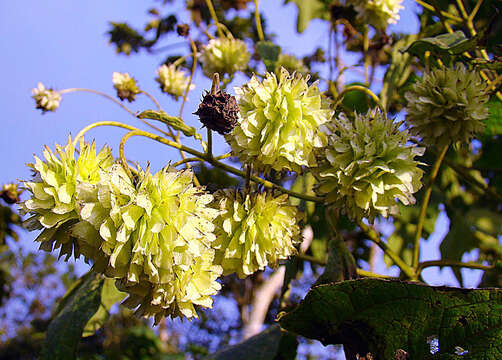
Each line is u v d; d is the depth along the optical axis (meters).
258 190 0.17
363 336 0.15
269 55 0.29
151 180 0.13
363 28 0.28
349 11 0.28
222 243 0.15
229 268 0.15
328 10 0.32
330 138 0.15
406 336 0.14
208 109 0.14
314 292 0.14
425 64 0.20
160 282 0.12
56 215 0.13
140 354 0.63
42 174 0.13
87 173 0.13
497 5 0.26
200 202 0.13
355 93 0.27
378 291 0.14
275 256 0.15
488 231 0.25
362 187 0.15
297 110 0.14
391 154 0.15
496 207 0.28
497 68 0.19
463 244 0.26
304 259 0.25
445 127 0.17
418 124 0.18
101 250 0.13
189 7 0.35
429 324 0.14
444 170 0.27
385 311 0.14
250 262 0.15
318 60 0.33
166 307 0.13
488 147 0.26
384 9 0.25
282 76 0.15
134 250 0.12
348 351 0.15
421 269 0.20
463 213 0.27
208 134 0.16
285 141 0.14
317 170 0.15
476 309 0.13
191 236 0.12
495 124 0.24
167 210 0.12
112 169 0.13
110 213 0.12
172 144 0.16
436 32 0.24
